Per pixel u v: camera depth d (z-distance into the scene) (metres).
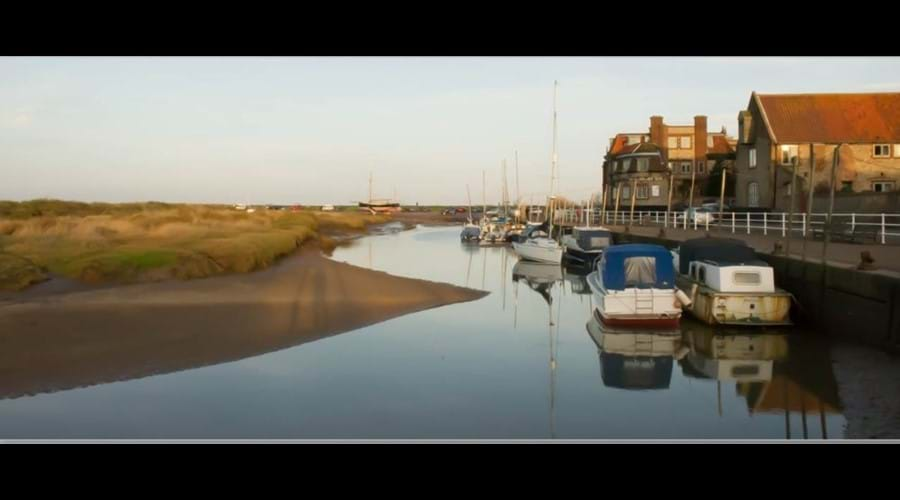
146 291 22.72
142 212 49.31
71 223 36.97
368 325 20.02
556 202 61.62
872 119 41.44
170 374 14.35
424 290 26.44
